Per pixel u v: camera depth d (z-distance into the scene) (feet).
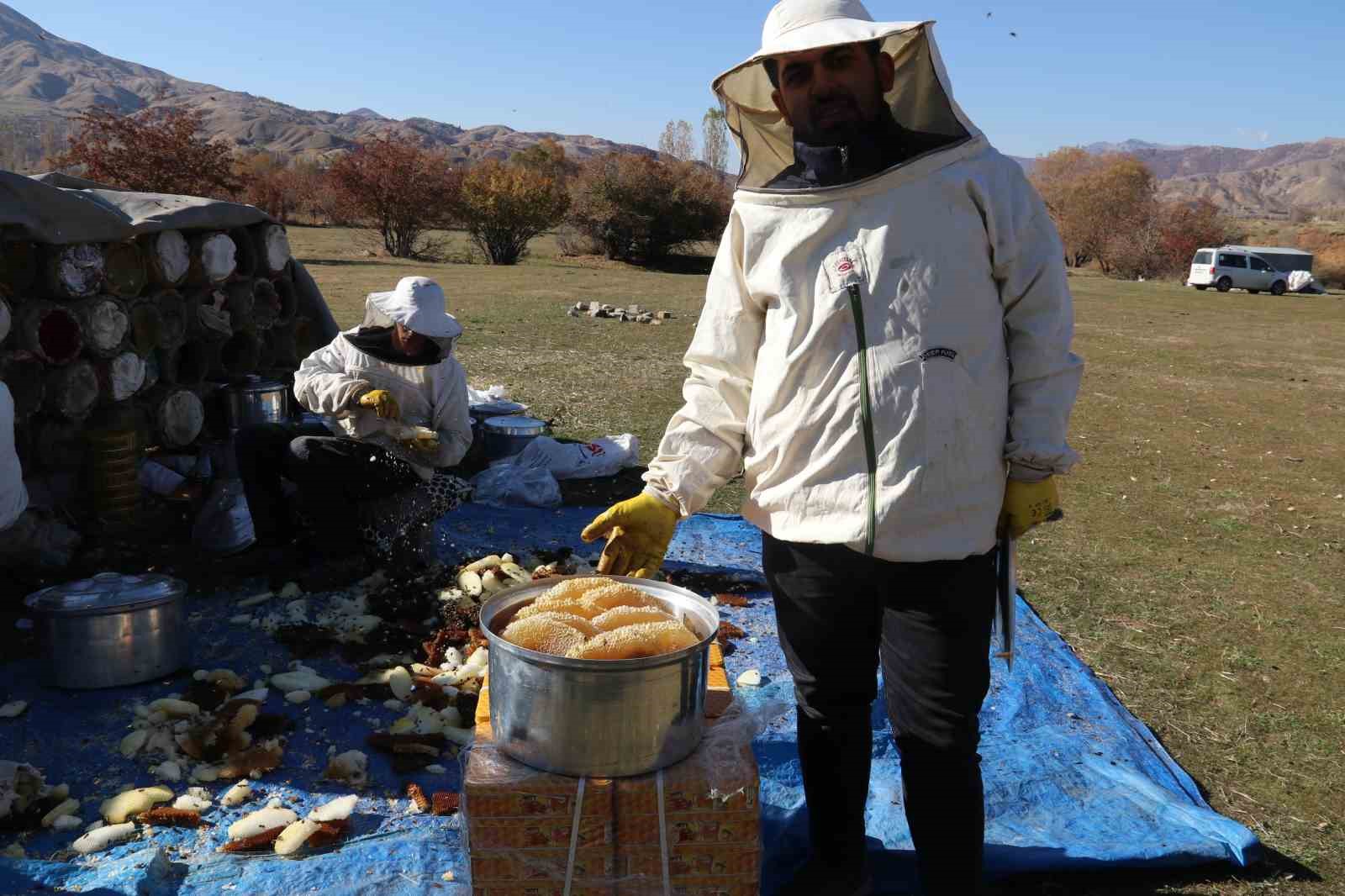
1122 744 11.82
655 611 7.48
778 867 9.18
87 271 16.69
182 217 18.45
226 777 10.18
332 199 175.22
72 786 9.97
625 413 31.19
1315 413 39.27
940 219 6.91
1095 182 196.54
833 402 7.11
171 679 12.28
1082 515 23.08
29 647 13.05
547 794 6.93
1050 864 9.27
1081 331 67.46
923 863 7.64
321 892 8.52
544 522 19.40
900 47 7.06
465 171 125.90
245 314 20.79
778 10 7.29
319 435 15.69
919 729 7.45
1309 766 11.95
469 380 35.60
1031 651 14.40
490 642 7.21
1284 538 21.88
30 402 16.35
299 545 15.74
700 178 132.87
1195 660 14.98
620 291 81.87
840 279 7.01
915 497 6.95
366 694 11.93
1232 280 131.95
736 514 20.71
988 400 7.14
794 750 11.08
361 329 15.14
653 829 7.02
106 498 16.94
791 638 7.83
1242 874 9.59
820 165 7.18
